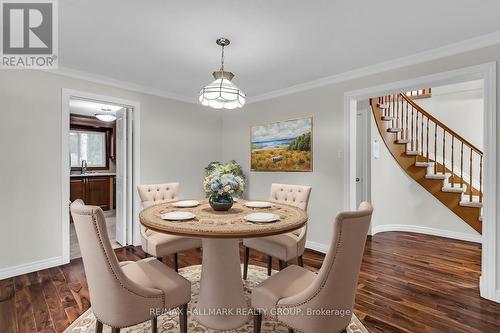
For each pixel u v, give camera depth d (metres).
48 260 2.90
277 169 3.98
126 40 2.35
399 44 2.43
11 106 2.66
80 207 1.35
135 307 1.39
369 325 1.92
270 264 2.72
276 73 3.20
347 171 3.24
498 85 2.22
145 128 3.78
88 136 6.48
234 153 4.63
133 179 3.69
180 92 4.03
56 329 1.87
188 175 4.32
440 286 2.52
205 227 1.53
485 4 1.82
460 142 4.56
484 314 2.05
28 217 2.77
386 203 4.49
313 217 3.60
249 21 2.04
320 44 2.43
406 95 4.98
